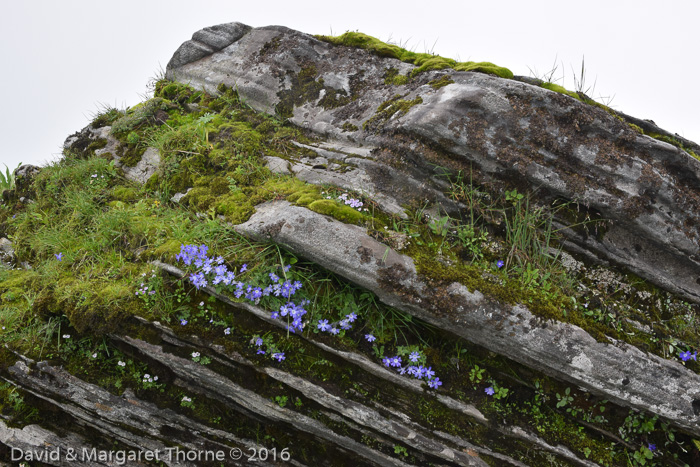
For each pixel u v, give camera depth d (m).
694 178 3.51
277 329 3.32
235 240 3.48
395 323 3.37
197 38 5.48
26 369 3.48
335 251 3.17
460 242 3.56
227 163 4.23
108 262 3.81
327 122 4.46
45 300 3.57
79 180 4.77
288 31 5.05
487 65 4.01
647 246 3.66
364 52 4.73
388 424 3.20
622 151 3.48
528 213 3.61
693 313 3.67
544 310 3.16
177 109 5.21
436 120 3.52
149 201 4.34
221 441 3.57
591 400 3.38
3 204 5.33
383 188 3.80
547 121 3.50
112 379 3.50
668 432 3.35
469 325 3.17
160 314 3.31
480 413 3.22
